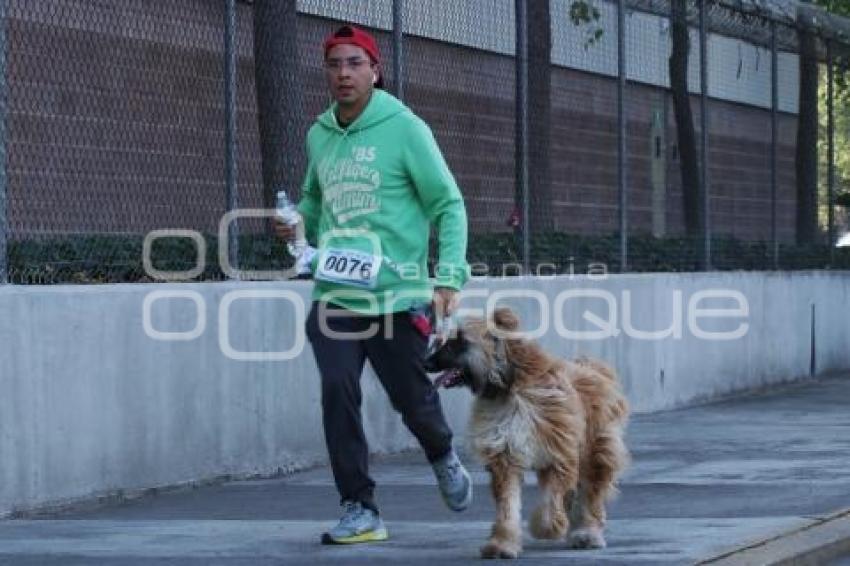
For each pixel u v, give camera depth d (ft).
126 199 46.70
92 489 43.21
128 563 33.65
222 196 49.65
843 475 48.62
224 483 47.78
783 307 83.92
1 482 40.40
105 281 46.01
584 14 68.85
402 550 34.68
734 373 78.33
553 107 66.59
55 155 44.47
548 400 32.68
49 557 34.47
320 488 46.91
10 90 43.06
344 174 34.60
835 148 93.66
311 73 53.67
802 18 87.04
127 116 46.73
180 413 46.16
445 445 35.29
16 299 40.81
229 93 49.65
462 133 60.95
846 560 37.55
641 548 34.88
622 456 35.35
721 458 53.16
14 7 43.21
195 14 49.03
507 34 63.87
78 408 42.73
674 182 76.07
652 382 70.44
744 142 82.89
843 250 94.73
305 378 50.98
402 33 57.31
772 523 38.78
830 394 79.61
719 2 78.18
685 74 76.69
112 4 46.37
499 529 33.37
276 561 33.58
